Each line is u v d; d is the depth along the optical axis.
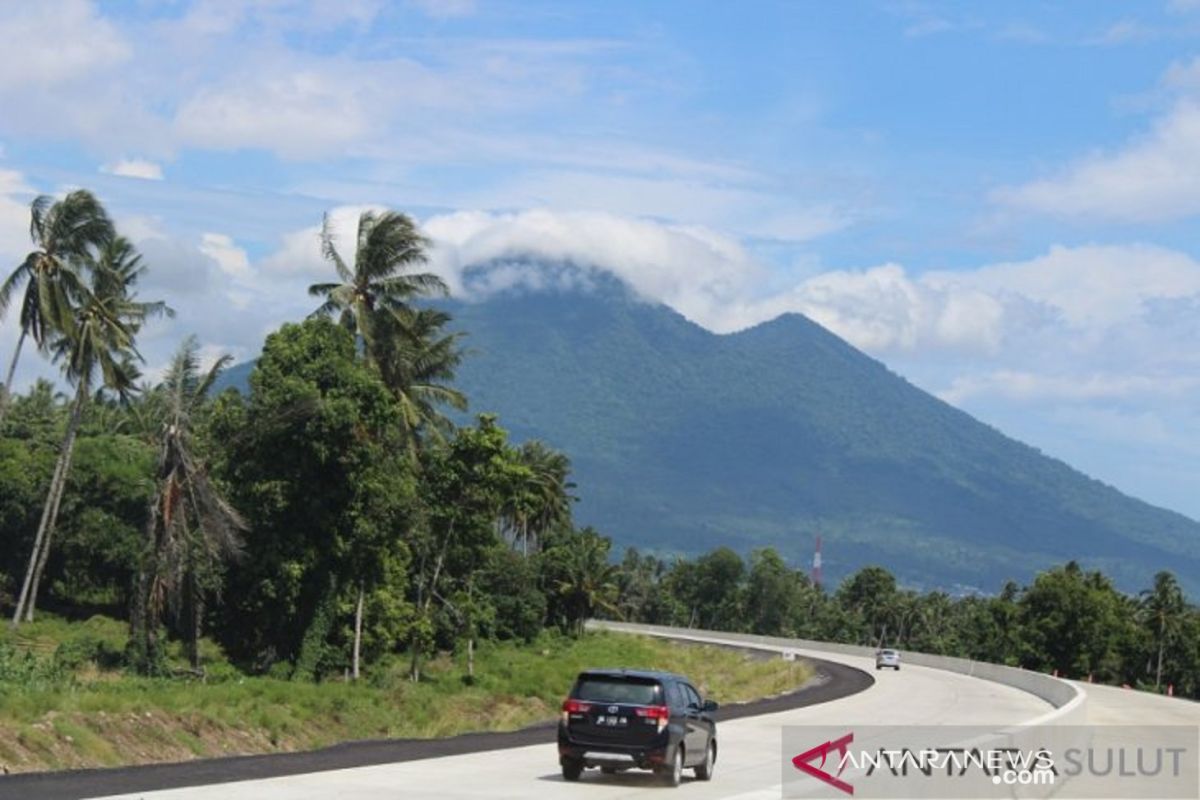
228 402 53.34
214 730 33.81
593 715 24.00
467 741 35.09
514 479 63.31
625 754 23.77
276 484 51.84
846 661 105.38
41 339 60.56
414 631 59.19
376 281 61.41
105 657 47.88
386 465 54.53
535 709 52.78
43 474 77.00
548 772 26.02
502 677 63.41
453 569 67.69
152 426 82.75
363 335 60.00
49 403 113.19
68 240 60.16
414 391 65.00
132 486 75.88
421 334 66.81
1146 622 143.38
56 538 76.25
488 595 91.62
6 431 98.50
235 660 55.09
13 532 77.19
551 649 95.31
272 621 53.53
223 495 51.78
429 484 61.91
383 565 54.69
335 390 52.66
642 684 24.16
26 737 26.95
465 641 71.94
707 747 25.69
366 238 61.03
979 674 87.44
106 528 75.00
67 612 77.06
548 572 119.19
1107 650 136.62
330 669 54.22
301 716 38.47
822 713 48.53
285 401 51.34
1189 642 139.25
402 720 42.28
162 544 46.81
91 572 76.50
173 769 25.78
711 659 107.19
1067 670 137.25
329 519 52.88
